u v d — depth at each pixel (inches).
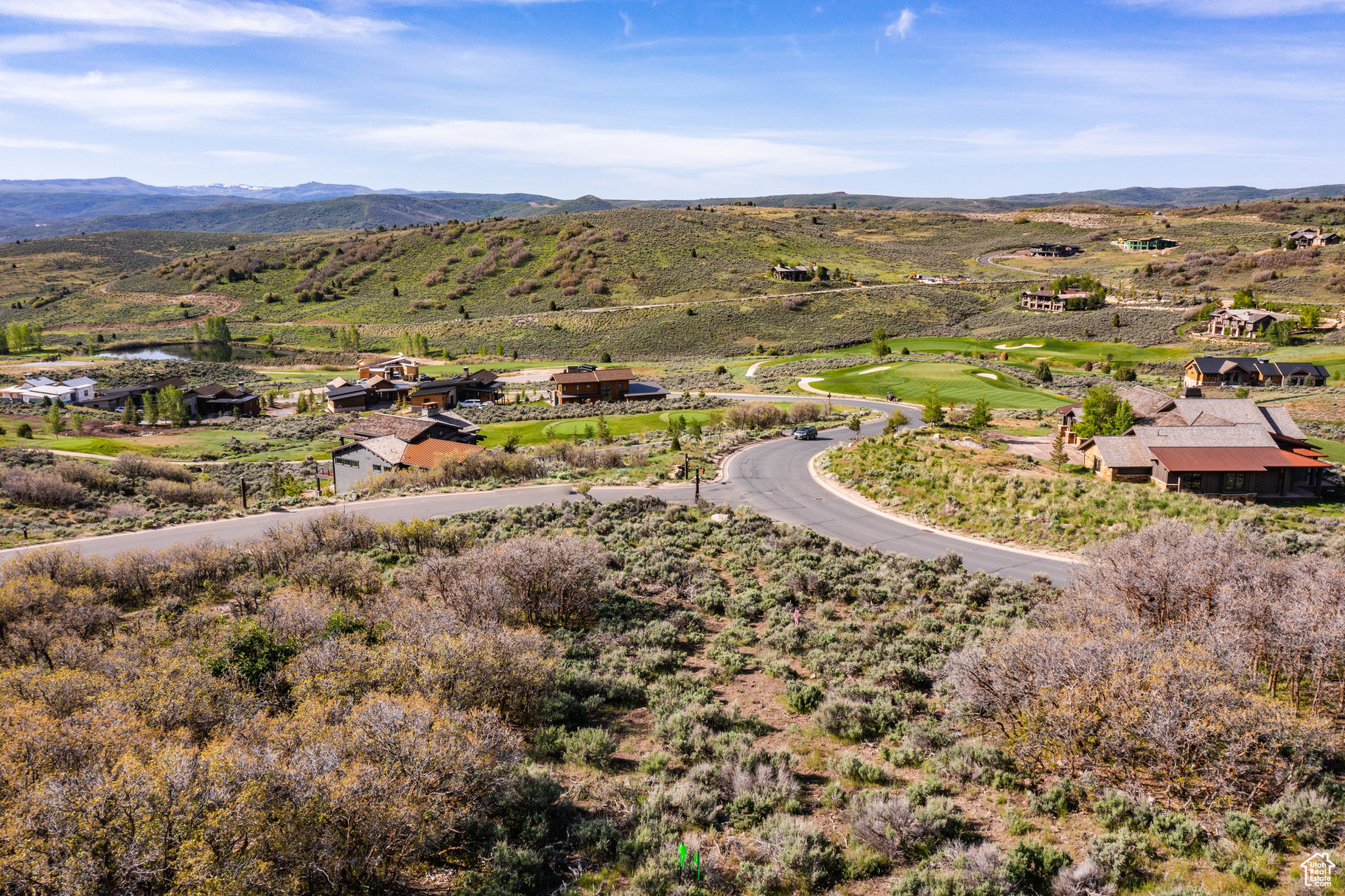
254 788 377.1
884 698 687.7
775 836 459.2
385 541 1332.4
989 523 1573.6
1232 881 415.5
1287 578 819.4
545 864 442.3
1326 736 548.4
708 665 808.9
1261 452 1887.3
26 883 326.6
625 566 1181.7
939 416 2726.4
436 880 419.2
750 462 2317.9
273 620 775.7
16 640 822.5
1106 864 428.1
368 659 622.8
